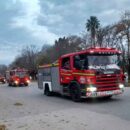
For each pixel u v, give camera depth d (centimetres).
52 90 2322
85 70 1809
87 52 1802
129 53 5712
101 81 1794
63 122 1209
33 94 2720
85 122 1195
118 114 1362
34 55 10012
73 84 1955
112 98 1991
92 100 1942
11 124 1218
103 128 1071
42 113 1484
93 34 7012
